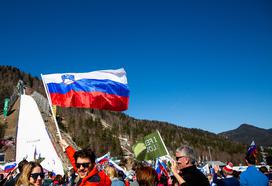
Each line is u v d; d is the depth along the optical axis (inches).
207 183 176.2
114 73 342.0
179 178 173.0
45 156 606.5
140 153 488.7
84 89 325.7
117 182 279.6
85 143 5733.3
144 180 192.2
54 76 317.4
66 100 315.3
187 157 178.1
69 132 6131.9
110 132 7322.8
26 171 191.8
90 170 183.3
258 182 258.4
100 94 330.0
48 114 4173.2
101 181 177.9
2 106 4323.3
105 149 5900.6
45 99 5044.3
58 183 468.1
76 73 328.5
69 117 7327.8
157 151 376.5
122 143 7342.5
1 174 373.1
